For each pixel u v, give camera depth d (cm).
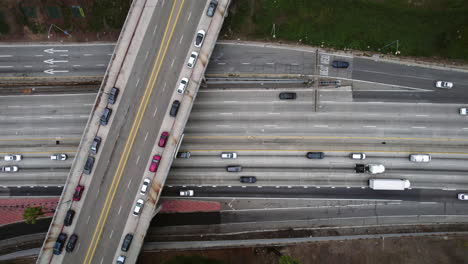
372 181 6078
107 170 5678
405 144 6275
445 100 6238
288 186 6328
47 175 6481
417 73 6266
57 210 5662
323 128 6322
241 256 6038
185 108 5656
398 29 6216
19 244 6400
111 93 5638
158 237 6394
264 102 6366
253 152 6359
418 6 6178
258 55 6353
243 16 6259
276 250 6053
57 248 5534
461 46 6153
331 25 6253
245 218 6362
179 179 6391
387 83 6294
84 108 6506
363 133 6297
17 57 6506
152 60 5697
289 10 6244
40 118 6519
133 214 5572
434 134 6241
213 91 6397
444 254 6006
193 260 5997
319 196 6316
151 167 5559
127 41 5712
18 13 6309
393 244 6069
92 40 6438
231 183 6369
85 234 5619
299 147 6334
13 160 6481
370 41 6247
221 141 6391
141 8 5716
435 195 6219
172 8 5697
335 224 6309
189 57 5653
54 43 6462
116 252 5556
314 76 6328
